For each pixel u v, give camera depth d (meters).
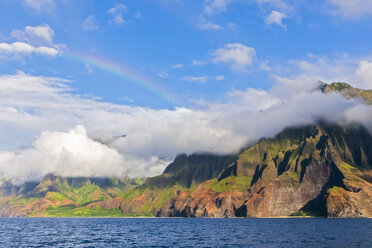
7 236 190.50
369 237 163.12
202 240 158.75
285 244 136.12
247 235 185.50
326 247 123.56
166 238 172.38
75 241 158.62
